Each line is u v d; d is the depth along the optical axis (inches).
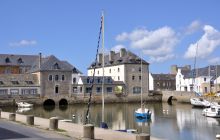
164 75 4685.0
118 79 3804.1
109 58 4020.7
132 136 877.8
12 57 3991.1
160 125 1758.1
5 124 1146.0
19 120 1279.5
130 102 3644.2
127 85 3683.6
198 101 2997.0
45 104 3309.5
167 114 2352.4
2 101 3078.2
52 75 3373.5
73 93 3440.0
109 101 3555.6
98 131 979.9
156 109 2790.4
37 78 3371.1
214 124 1788.9
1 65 3868.1
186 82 4215.1
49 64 3390.7
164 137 1389.0
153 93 3779.5
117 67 3823.8
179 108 2876.5
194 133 1493.6
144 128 1648.6
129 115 2304.4
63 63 3481.8
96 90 3523.6
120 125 1764.3
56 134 896.3
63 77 3422.7
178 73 4367.6
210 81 3912.4
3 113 1582.2
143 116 2069.4
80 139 808.3
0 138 821.2
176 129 1611.7
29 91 3262.8
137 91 3720.5
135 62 3745.1
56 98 3324.3
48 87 3346.5
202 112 2338.8
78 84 3454.7
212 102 2938.0
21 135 872.3
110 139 829.2
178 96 3580.2
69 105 3297.2
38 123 1173.7
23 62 4003.4
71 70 3462.1
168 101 3698.3
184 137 1392.7
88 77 3506.4
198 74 4042.8
